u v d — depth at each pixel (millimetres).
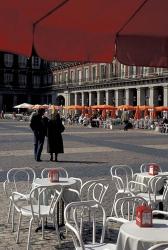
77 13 5301
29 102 100750
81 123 57562
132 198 6770
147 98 62750
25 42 5367
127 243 4926
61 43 5754
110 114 61562
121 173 15000
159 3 5473
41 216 7336
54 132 18188
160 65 6559
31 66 99812
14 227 8430
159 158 19922
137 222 5328
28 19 5312
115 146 25812
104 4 5191
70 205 5945
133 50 6352
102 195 8070
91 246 5848
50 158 19328
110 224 8570
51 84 94938
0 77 97500
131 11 5547
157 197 8758
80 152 22188
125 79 65625
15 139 30422
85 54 5992
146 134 38438
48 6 4965
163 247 4523
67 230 7938
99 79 73562
